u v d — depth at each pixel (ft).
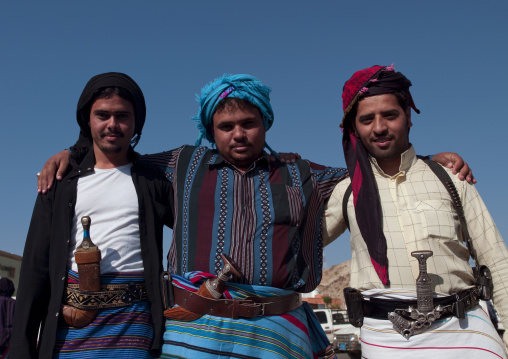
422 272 9.60
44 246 10.53
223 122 10.78
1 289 21.62
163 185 11.39
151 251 10.72
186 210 10.70
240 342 9.82
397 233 10.28
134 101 11.26
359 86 10.62
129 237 10.62
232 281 10.10
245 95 10.59
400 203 10.46
